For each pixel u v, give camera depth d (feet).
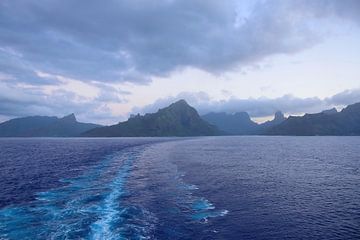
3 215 78.69
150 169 173.99
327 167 190.90
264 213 85.46
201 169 175.63
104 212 81.97
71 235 64.23
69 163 206.69
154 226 72.13
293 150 358.84
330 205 95.25
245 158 248.32
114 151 327.88
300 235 69.41
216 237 66.95
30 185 122.52
